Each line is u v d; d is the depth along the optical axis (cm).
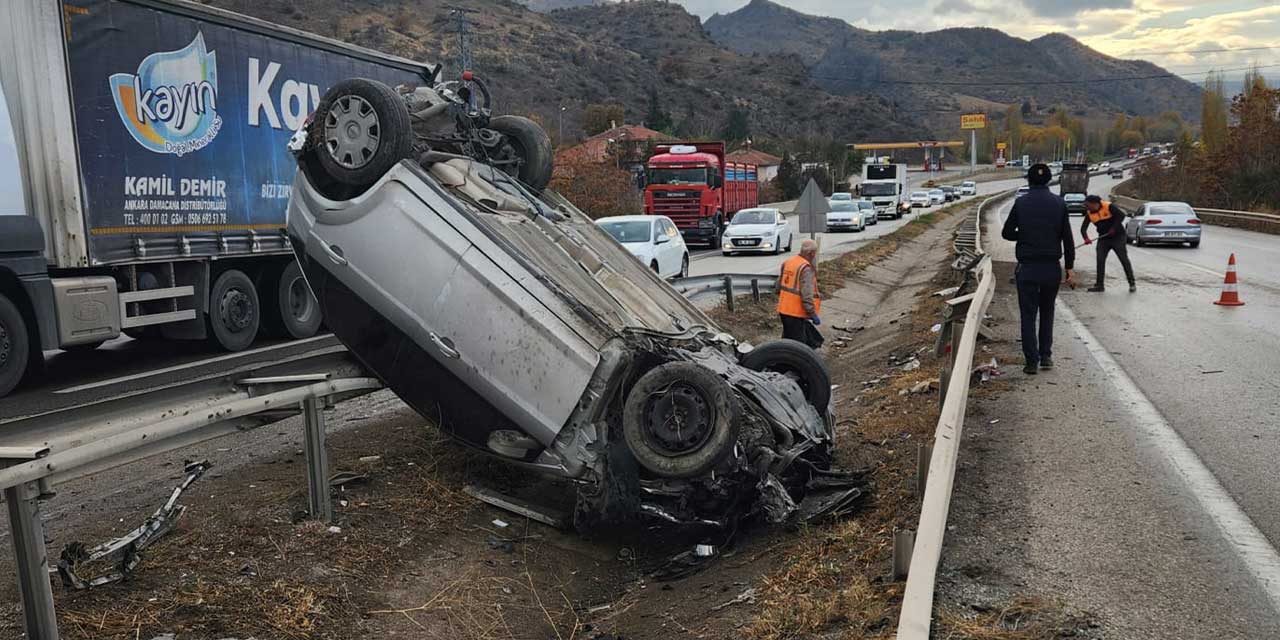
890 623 404
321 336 1432
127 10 1048
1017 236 920
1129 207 5738
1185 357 1011
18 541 394
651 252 1930
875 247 3114
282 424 843
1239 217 4353
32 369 1068
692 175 3347
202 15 1162
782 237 3102
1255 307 1455
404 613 521
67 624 435
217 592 487
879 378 1095
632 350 603
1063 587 431
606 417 613
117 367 1134
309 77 1387
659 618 515
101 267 1048
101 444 423
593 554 636
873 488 641
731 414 578
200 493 629
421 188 626
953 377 603
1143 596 421
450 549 606
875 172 5469
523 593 573
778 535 605
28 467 388
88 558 489
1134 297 1597
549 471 621
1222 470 604
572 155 3841
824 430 707
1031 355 918
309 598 500
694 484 600
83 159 995
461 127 766
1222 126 7000
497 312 604
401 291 629
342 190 651
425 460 732
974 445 672
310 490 588
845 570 492
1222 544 479
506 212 686
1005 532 503
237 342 1259
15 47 940
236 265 1284
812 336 1057
